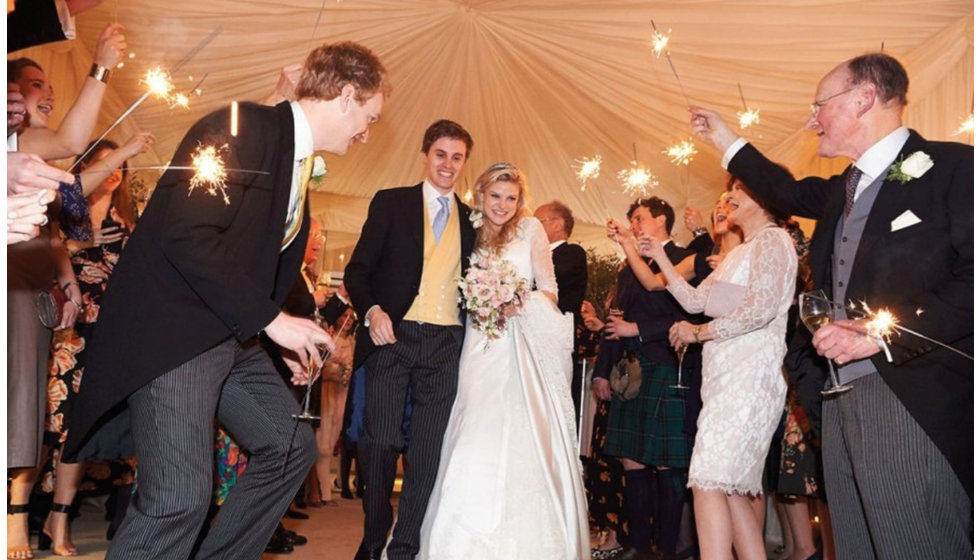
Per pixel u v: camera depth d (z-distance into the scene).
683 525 3.92
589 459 4.78
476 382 3.61
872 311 2.25
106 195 3.95
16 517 3.53
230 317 2.14
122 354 2.13
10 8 2.15
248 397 2.41
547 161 8.92
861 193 2.42
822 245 2.54
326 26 7.06
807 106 6.88
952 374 2.14
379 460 3.53
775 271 3.14
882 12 5.76
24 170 2.00
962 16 5.52
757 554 3.12
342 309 4.59
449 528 3.46
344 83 2.45
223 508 2.42
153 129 7.21
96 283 3.92
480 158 9.04
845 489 2.39
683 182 8.44
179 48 6.77
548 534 3.48
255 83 7.26
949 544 2.17
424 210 3.74
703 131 3.26
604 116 8.12
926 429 2.13
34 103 3.22
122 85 6.77
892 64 2.46
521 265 3.76
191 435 2.17
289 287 2.54
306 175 2.49
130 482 4.03
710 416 3.11
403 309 3.58
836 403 2.41
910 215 2.25
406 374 3.61
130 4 6.29
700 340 3.22
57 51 6.00
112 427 2.33
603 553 4.44
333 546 4.27
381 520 3.54
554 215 4.52
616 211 9.02
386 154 8.96
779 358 3.15
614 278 6.58
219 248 2.16
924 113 5.75
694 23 6.59
